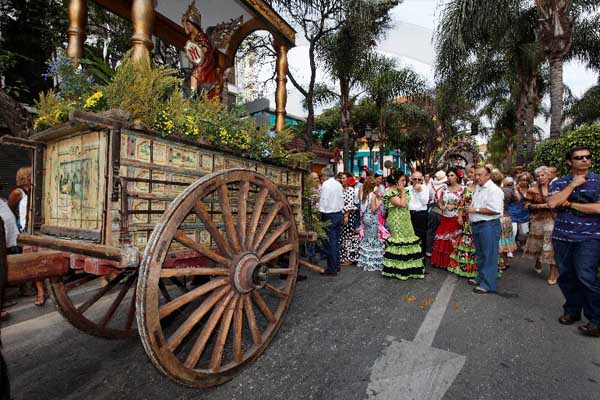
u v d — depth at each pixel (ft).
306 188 12.61
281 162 11.05
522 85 47.75
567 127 73.36
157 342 5.90
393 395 7.47
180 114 7.66
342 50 36.29
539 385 7.81
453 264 17.60
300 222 11.95
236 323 7.64
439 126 69.46
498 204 14.05
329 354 9.20
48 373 8.64
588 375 8.24
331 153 55.01
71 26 12.00
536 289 15.14
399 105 64.23
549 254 15.94
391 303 13.14
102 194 6.53
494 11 29.63
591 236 10.27
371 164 56.39
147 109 6.97
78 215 7.16
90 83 8.38
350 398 7.39
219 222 8.52
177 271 6.32
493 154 106.42
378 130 65.87
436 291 14.67
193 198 6.56
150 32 9.84
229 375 7.43
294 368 8.53
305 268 19.07
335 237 17.44
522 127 52.47
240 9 17.65
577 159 10.39
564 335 10.43
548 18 30.78
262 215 10.05
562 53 30.89
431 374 8.25
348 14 32.35
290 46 17.70
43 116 7.73
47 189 8.18
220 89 19.98
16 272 4.97
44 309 13.28
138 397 7.55
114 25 27.48
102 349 9.91
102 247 5.90
